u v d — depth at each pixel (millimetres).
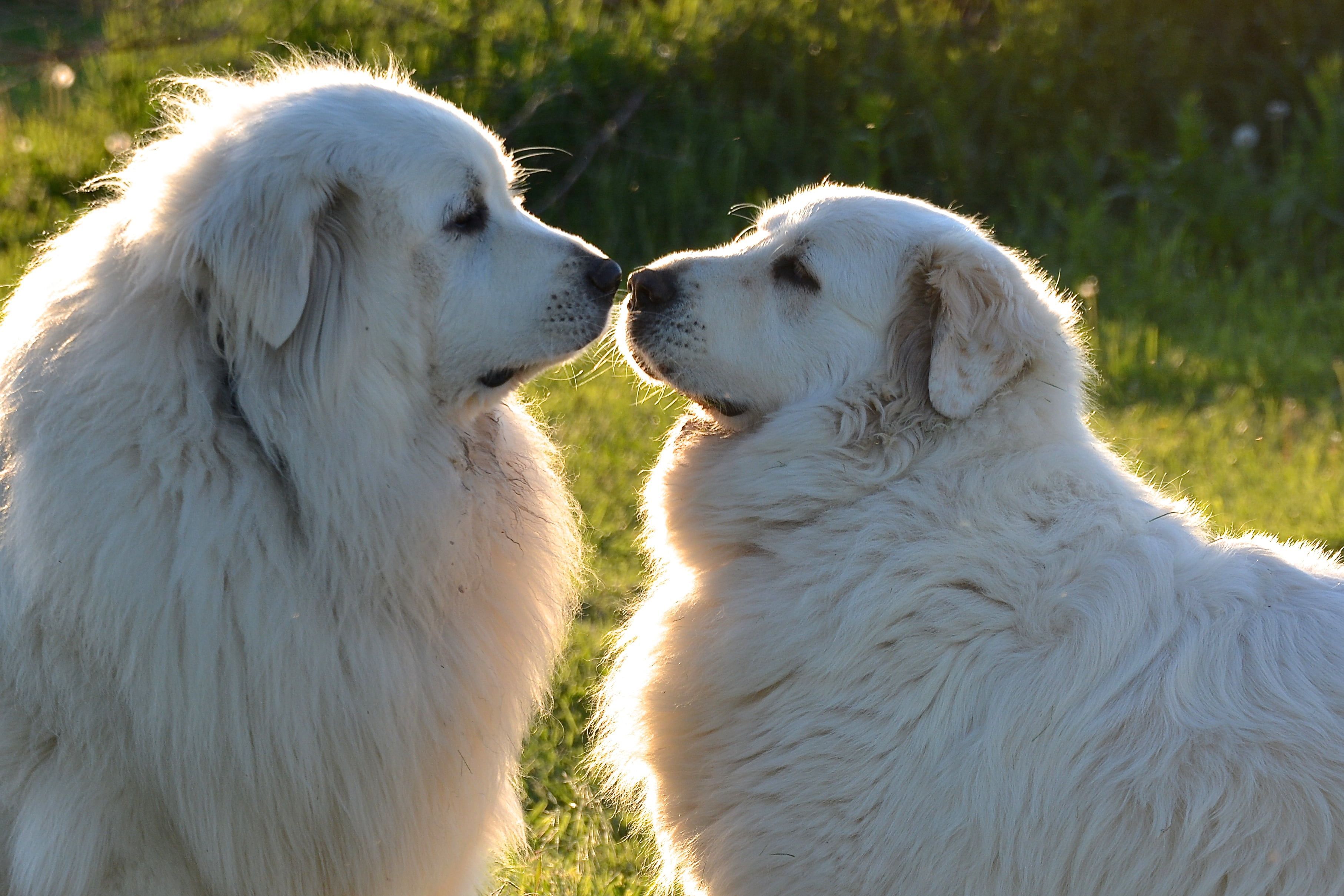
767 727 2889
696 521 3232
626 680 3279
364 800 2818
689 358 3238
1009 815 2615
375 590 2803
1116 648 2676
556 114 9016
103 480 2537
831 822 2766
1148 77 9656
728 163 8938
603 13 10125
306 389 2693
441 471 2914
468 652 2961
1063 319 3127
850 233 3160
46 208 8680
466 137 2965
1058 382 3029
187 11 9859
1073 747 2609
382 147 2793
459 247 2947
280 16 10008
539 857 3652
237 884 2764
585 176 8859
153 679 2572
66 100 10211
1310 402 7090
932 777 2686
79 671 2592
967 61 9578
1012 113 9375
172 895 2760
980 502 2877
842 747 2773
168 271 2650
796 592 2941
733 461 3180
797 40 9500
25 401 2617
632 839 3816
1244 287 8359
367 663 2771
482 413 3141
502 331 2994
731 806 2939
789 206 3393
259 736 2670
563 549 3314
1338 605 2779
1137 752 2572
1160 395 7227
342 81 2957
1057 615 2736
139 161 2930
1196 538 3000
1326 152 8969
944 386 2898
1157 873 2512
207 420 2627
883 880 2715
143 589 2543
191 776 2639
